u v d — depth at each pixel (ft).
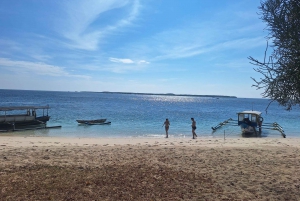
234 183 25.25
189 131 90.79
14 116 91.35
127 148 46.98
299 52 13.99
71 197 20.13
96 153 40.40
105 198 20.26
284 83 14.58
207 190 22.99
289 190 23.45
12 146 48.55
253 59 15.43
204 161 35.12
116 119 128.06
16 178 24.41
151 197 20.85
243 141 63.16
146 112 179.32
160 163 33.24
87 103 289.33
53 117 133.59
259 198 21.42
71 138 66.59
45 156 36.58
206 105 341.41
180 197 21.08
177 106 291.79
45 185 22.63
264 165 33.12
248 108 284.61
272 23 15.30
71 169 28.48
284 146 53.57
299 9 13.97
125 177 25.89
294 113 204.64
